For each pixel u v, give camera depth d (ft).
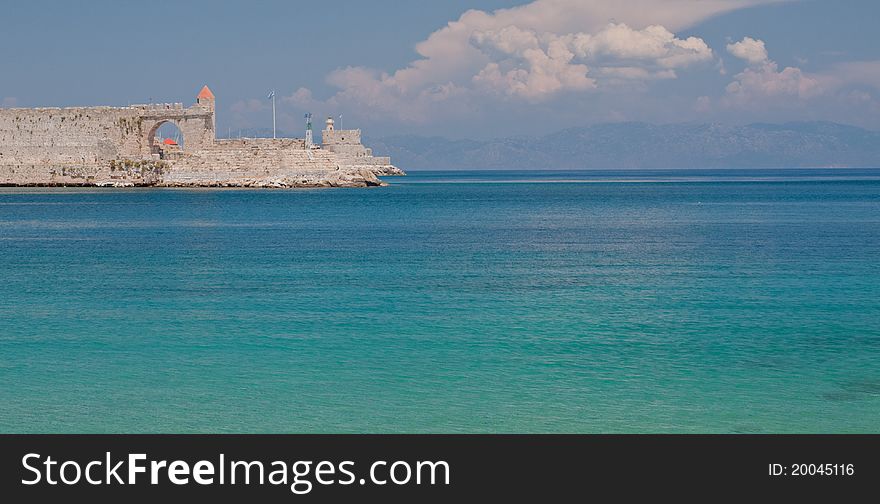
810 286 108.58
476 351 70.95
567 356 69.15
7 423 53.36
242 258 140.56
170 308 91.86
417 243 168.55
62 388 60.29
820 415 54.60
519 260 138.92
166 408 55.98
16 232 187.83
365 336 77.05
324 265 131.23
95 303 95.20
